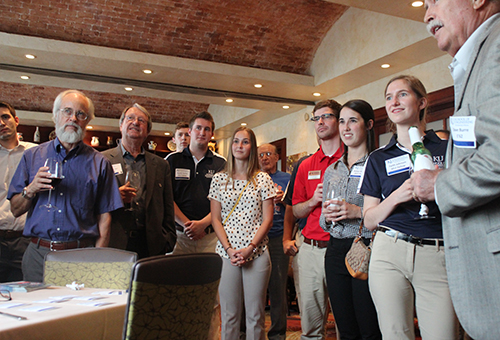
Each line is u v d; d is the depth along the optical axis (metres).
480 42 1.28
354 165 2.41
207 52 6.87
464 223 1.26
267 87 7.44
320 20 6.75
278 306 3.46
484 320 1.18
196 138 3.70
